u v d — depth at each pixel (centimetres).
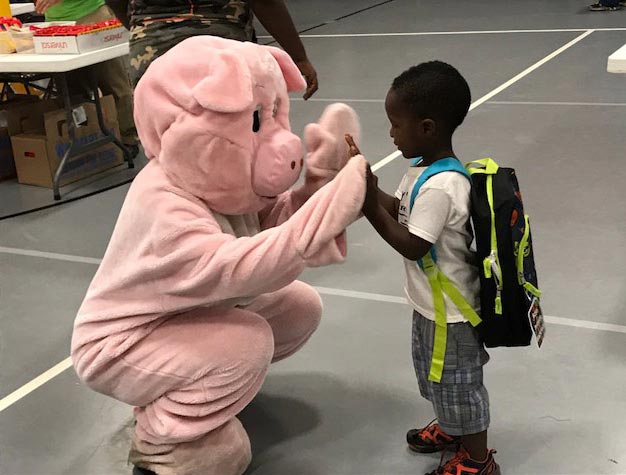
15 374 269
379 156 463
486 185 178
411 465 208
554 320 270
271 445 220
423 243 175
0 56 443
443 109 177
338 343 269
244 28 282
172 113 176
